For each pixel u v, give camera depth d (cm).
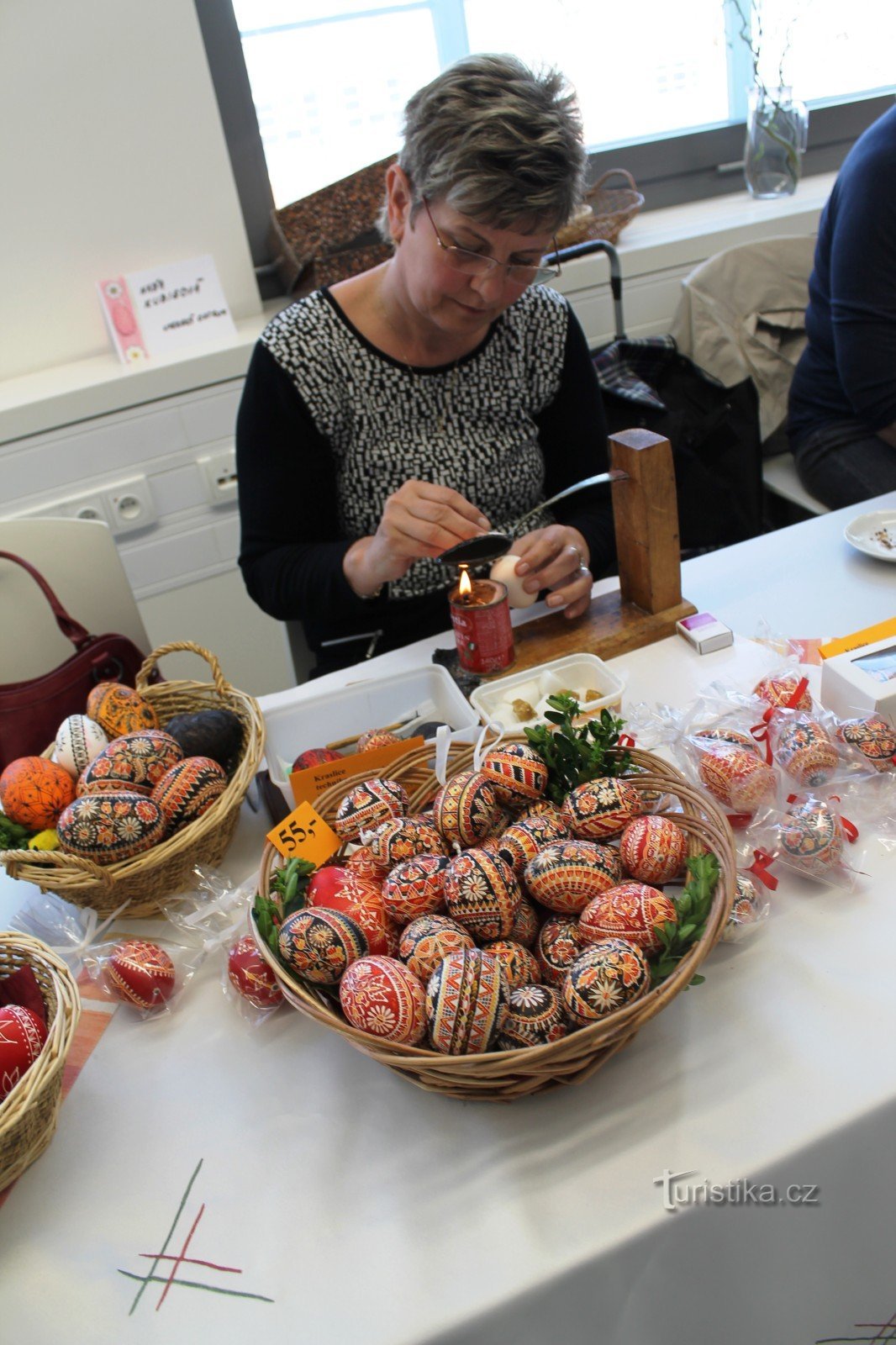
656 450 103
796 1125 60
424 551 108
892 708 85
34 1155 64
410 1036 60
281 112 192
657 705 94
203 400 180
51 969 70
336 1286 56
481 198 98
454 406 131
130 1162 65
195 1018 76
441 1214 59
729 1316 64
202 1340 55
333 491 139
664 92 223
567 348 135
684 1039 67
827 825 75
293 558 131
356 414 129
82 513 179
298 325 126
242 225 192
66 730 92
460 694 97
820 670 97
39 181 173
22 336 183
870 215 152
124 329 182
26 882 87
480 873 68
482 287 108
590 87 216
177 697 104
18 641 128
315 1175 63
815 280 175
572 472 143
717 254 195
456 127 97
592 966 61
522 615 119
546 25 205
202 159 183
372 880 75
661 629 110
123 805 79
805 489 182
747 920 72
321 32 188
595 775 79
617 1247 56
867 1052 64
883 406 161
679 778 77
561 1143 62
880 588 114
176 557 192
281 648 212
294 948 65
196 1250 59
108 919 82
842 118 240
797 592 115
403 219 115
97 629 132
